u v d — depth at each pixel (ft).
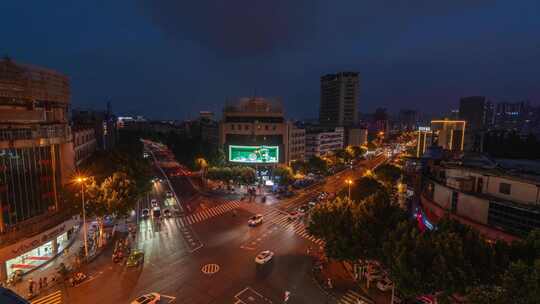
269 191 258.57
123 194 139.13
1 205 107.86
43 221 124.16
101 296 100.99
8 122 114.32
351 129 512.63
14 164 113.29
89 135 227.40
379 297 101.86
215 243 146.72
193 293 103.14
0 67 108.78
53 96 134.21
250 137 313.73
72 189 132.98
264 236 156.66
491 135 376.27
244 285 108.58
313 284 109.91
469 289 63.26
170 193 252.21
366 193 163.53
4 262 104.83
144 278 112.37
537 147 312.09
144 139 579.89
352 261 104.01
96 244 140.87
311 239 152.87
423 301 95.86
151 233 159.84
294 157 350.43
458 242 73.15
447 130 330.75
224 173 258.98
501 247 72.33
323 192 253.03
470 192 110.22
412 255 76.43
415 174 163.22
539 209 87.15
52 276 112.68
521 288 53.36
